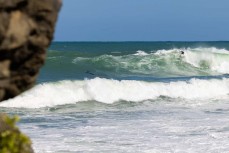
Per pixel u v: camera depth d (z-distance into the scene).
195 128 54.59
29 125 56.69
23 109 72.25
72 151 42.19
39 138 47.88
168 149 43.97
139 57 145.50
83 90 83.38
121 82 88.06
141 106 77.25
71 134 50.41
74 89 82.81
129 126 55.94
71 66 133.62
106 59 141.12
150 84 90.69
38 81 103.38
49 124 57.62
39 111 70.69
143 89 88.19
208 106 77.56
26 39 12.48
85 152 41.94
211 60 151.88
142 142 46.81
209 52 153.50
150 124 57.62
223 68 151.88
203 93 93.81
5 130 14.78
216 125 56.72
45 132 51.56
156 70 143.00
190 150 43.69
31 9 12.38
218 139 48.38
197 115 65.81
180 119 61.72
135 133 51.38
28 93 78.06
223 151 43.47
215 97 91.56
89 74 126.19
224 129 53.97
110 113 68.44
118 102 82.44
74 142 46.12
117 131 52.56
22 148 14.16
